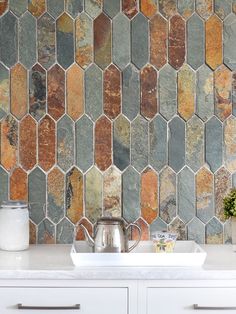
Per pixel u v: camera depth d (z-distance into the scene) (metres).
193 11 2.51
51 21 2.51
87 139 2.52
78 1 2.51
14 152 2.51
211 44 2.51
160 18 2.51
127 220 2.52
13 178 2.51
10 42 2.50
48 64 2.51
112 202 2.52
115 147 2.52
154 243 2.25
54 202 2.51
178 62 2.51
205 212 2.51
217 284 1.96
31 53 2.51
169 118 2.51
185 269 1.99
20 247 2.33
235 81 2.51
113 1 2.51
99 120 2.52
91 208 2.52
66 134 2.51
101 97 2.51
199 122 2.51
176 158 2.51
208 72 2.51
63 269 1.98
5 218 2.34
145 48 2.51
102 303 1.97
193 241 2.40
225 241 2.52
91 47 2.51
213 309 1.96
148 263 2.03
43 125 2.51
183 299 1.97
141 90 2.51
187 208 2.51
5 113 2.50
